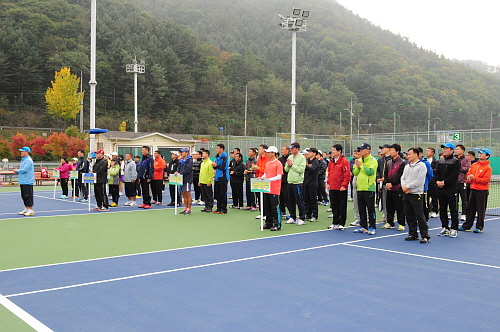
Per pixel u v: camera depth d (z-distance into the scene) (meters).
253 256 8.11
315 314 5.11
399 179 11.12
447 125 123.00
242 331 4.61
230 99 102.44
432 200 13.97
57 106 64.88
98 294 5.82
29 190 13.76
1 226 11.66
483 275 6.86
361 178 10.60
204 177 14.58
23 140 47.22
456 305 5.46
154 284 6.28
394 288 6.14
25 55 79.69
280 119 101.50
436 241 9.75
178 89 93.56
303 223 12.18
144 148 15.81
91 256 8.14
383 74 149.75
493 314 5.16
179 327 4.71
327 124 107.00
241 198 15.62
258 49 155.00
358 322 4.87
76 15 102.38
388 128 119.25
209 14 183.12
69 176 19.38
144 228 11.43
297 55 146.50
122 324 4.79
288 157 12.49
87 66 84.88
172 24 112.00
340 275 6.79
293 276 6.72
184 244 9.30
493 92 166.50
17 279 6.55
